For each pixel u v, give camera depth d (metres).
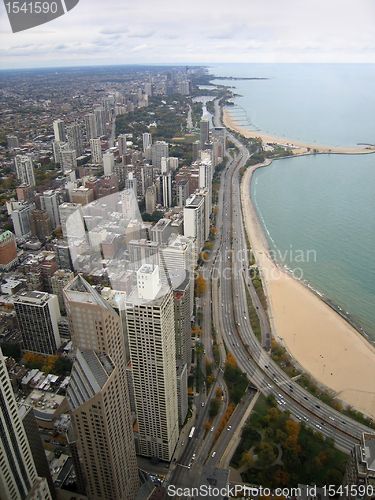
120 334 179.50
